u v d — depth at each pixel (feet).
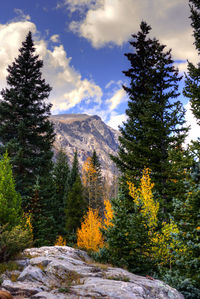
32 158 78.33
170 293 25.09
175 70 61.46
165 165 51.08
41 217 70.33
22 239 34.32
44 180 79.97
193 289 26.30
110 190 170.40
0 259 28.86
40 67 95.45
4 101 82.28
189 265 26.50
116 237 36.52
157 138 55.62
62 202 153.69
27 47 99.35
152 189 50.72
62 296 19.67
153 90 61.16
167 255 36.60
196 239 26.32
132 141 62.23
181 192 46.42
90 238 68.85
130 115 64.54
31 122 80.33
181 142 52.47
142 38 70.28
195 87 44.11
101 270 29.25
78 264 31.04
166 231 37.76
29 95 87.30
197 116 44.01
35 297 19.29
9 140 78.74
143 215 40.42
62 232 118.62
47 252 35.73
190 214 27.61
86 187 169.48
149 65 66.03
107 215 53.88
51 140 89.66
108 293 20.35
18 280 23.76
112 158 62.03
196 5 50.47
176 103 56.03
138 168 58.34
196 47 48.88
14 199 48.75
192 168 29.22
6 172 51.52
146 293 23.15
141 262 36.09
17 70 90.79
